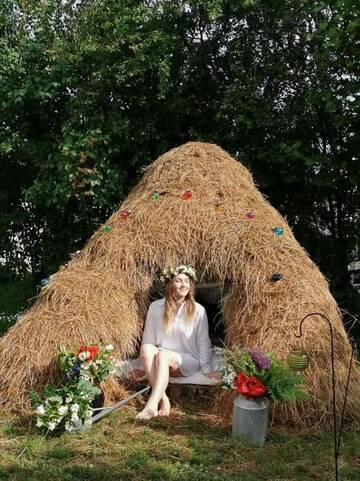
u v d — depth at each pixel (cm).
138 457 373
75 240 860
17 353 464
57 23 859
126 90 773
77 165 746
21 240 903
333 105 643
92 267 525
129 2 770
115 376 480
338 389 438
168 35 746
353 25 564
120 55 755
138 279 519
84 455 381
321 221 834
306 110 774
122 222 555
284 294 474
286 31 783
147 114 789
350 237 814
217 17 743
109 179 761
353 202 802
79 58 764
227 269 505
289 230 568
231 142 805
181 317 496
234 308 493
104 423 431
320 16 761
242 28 803
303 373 436
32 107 816
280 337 450
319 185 739
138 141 793
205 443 401
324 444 404
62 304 484
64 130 753
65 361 432
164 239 526
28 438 403
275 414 433
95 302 488
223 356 455
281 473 363
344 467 370
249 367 410
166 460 374
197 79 811
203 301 579
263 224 534
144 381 491
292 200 823
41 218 885
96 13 764
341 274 818
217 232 522
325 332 457
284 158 733
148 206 557
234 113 763
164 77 719
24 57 810
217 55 816
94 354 430
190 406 479
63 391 420
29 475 350
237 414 409
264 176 788
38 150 797
